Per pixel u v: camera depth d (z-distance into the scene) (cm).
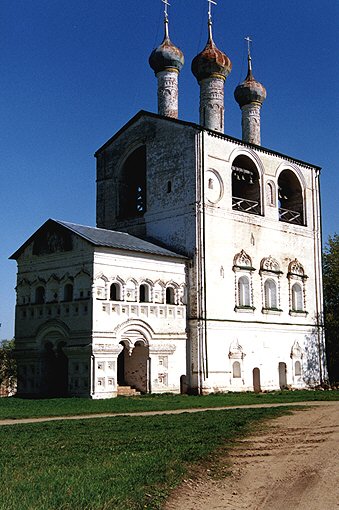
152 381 4109
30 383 4225
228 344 4512
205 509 1197
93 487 1266
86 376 3803
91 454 1647
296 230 5262
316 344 5278
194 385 4306
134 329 4034
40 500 1170
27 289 4350
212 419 2456
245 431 2103
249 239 4806
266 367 4791
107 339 3859
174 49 5156
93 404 3262
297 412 2753
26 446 1780
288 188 5509
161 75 5156
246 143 4897
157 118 4831
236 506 1219
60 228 4125
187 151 4575
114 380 3869
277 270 5006
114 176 5144
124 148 5088
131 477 1365
